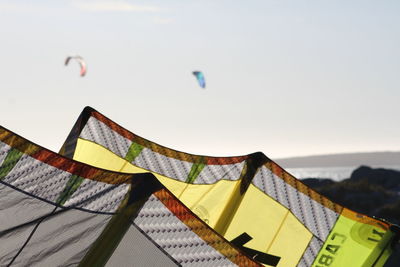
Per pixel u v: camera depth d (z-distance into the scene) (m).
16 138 7.19
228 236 9.90
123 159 10.45
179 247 7.23
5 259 6.91
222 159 10.41
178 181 10.41
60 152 10.74
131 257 7.09
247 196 10.08
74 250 7.07
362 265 9.56
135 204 7.20
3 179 7.06
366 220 9.64
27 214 7.04
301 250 9.73
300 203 9.92
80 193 7.23
